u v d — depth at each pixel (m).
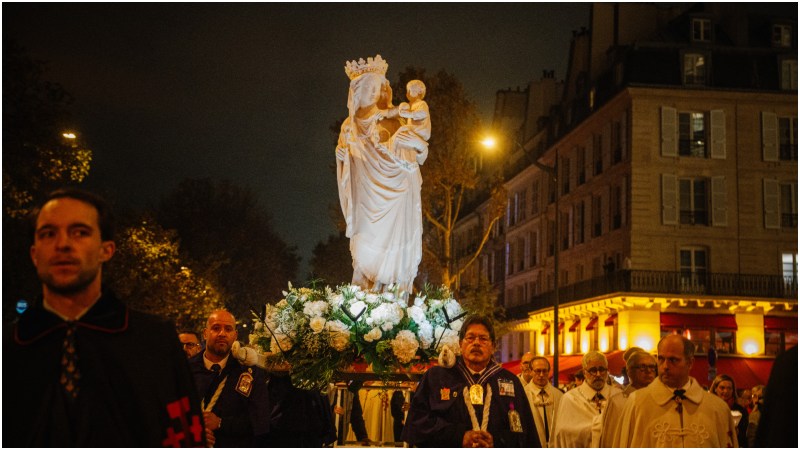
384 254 9.76
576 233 47.59
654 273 39.09
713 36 41.84
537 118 57.88
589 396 9.98
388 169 9.80
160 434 3.80
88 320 3.81
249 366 7.62
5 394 3.71
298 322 8.50
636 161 40.25
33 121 23.17
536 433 6.94
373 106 9.95
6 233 23.11
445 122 35.97
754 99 40.75
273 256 68.19
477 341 6.91
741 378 37.16
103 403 3.77
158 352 3.91
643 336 38.50
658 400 7.18
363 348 8.52
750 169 40.66
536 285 53.75
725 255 40.12
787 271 40.25
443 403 6.80
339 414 8.62
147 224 44.94
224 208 67.00
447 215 36.81
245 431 7.47
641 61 41.16
